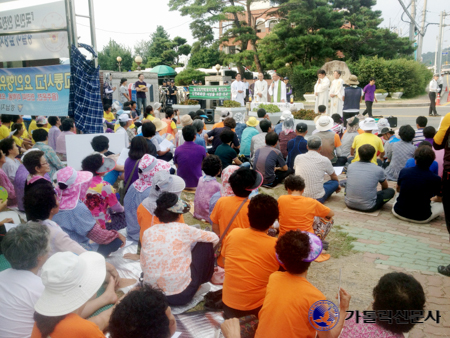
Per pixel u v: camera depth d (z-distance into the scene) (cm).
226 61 2747
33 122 898
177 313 317
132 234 442
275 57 2775
